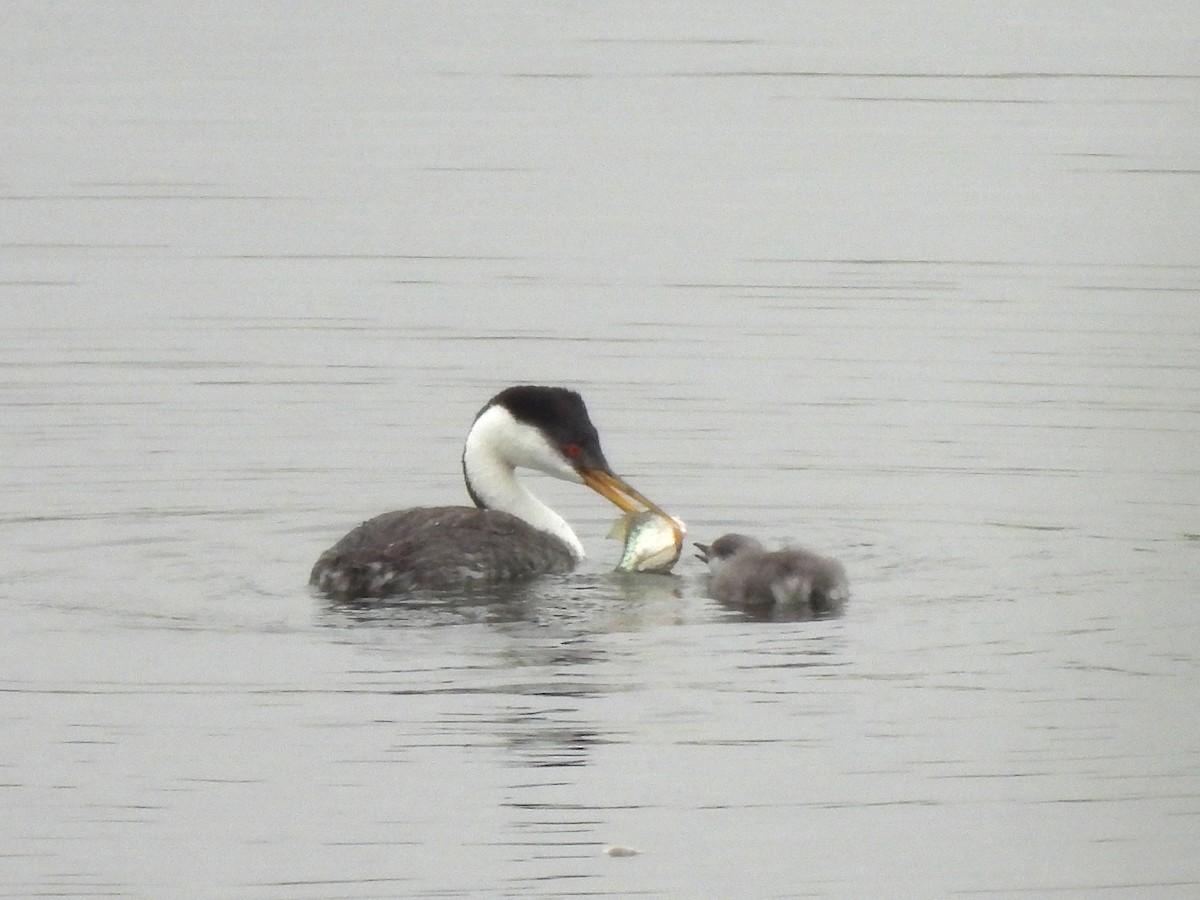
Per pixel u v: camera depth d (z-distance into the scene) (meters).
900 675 12.50
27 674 12.47
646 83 31.98
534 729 11.85
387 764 11.52
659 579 14.43
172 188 26.70
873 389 19.52
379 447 17.97
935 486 16.91
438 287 22.86
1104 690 12.30
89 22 36.22
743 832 11.01
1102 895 10.54
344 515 16.16
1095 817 11.17
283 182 26.98
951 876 10.65
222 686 12.32
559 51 34.09
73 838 10.90
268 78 32.53
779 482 17.06
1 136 29.08
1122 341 20.81
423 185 26.88
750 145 28.62
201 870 10.57
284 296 22.53
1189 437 17.97
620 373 20.09
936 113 29.98
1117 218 25.02
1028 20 35.62
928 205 25.83
